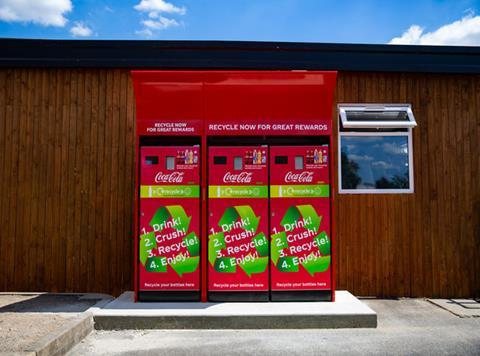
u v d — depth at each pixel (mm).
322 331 4797
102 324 4809
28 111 6371
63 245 6250
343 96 6516
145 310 5000
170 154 5543
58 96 6391
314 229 5488
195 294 5414
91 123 6371
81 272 6223
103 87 6402
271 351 4172
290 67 6363
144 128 5551
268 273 5449
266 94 5551
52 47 6324
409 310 5684
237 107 5574
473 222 6477
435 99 6602
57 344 3936
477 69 6516
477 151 6578
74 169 6320
